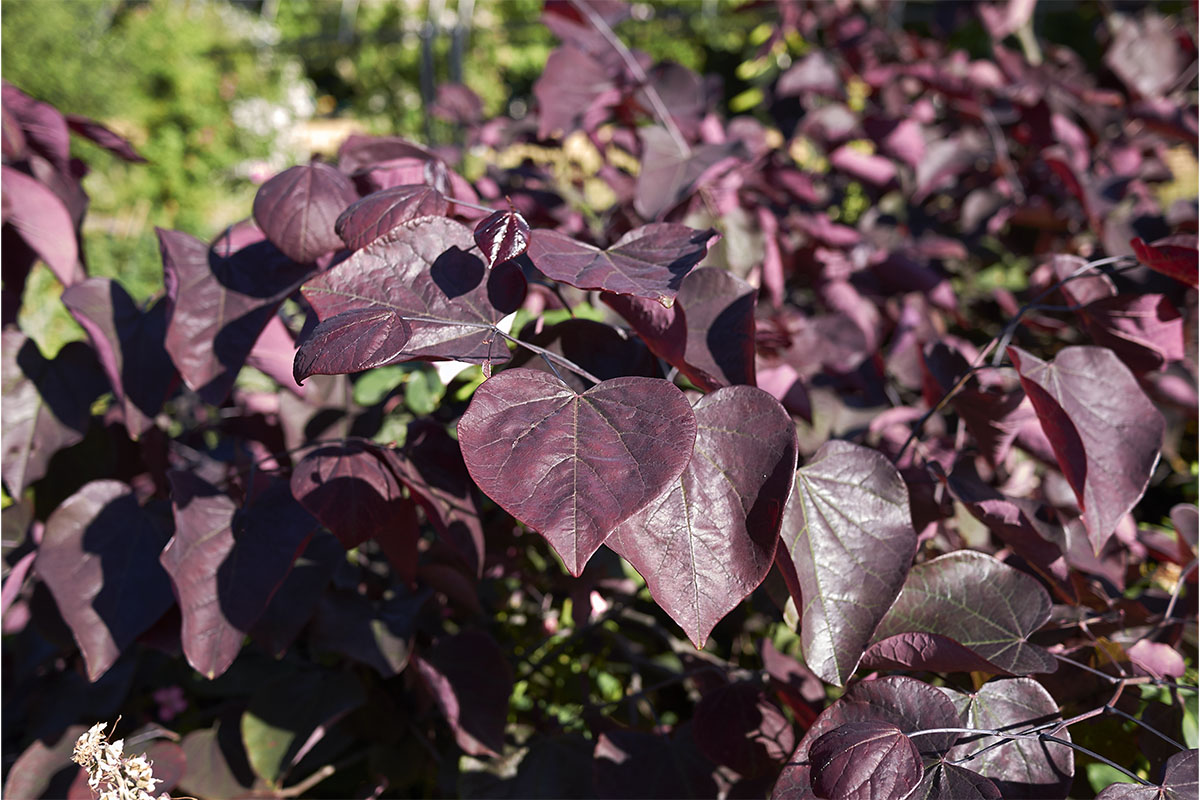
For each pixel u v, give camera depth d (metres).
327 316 0.51
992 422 0.64
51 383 0.68
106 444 0.74
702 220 0.84
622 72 0.86
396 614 0.71
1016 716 0.53
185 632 0.58
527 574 0.81
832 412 0.81
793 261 1.08
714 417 0.50
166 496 0.72
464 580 0.69
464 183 0.66
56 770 0.72
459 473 0.65
